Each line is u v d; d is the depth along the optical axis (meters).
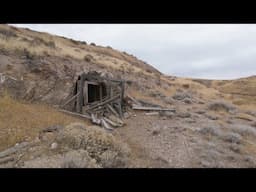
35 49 18.00
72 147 6.70
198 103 22.86
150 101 18.08
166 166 6.90
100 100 14.12
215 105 21.16
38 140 7.43
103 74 17.86
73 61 20.33
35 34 31.78
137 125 11.68
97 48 44.09
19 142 7.30
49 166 5.62
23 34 25.41
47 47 21.31
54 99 13.23
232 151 9.12
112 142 7.09
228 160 7.96
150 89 22.61
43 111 10.95
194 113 16.77
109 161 6.14
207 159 7.75
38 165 5.64
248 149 9.73
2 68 13.07
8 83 12.16
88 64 22.20
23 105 10.84
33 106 11.35
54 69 15.85
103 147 6.74
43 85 13.66
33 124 8.88
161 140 9.55
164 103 19.12
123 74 24.80
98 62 25.77
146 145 8.84
